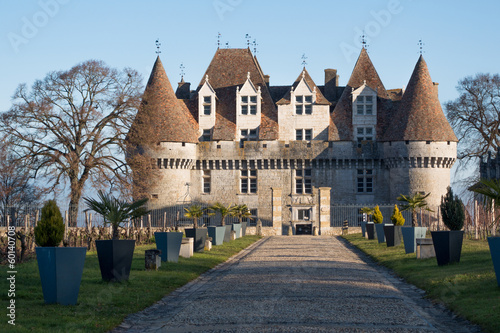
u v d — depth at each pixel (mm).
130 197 53281
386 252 30109
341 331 11789
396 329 12016
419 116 59844
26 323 12312
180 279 19797
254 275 21016
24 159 50781
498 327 11766
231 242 40438
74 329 11914
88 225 34312
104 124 54812
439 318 13547
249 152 62406
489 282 16453
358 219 62125
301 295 16094
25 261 25312
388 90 71938
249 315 13367
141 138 57094
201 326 12391
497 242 15508
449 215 25562
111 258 18125
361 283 18766
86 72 53000
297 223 61625
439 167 59812
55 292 14391
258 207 62562
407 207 31031
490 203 17516
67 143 51500
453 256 21625
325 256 29656
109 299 15344
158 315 14086
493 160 50656
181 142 60844
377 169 62156
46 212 15172
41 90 52250
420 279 19016
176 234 25453
